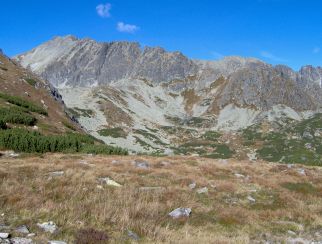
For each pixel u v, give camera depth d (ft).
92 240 39.63
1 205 50.62
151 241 43.32
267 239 52.39
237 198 78.95
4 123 167.84
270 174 115.14
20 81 287.69
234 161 154.71
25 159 109.29
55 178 74.90
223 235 51.75
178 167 112.16
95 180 77.87
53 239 39.06
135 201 61.00
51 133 197.57
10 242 35.68
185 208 61.62
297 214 69.10
